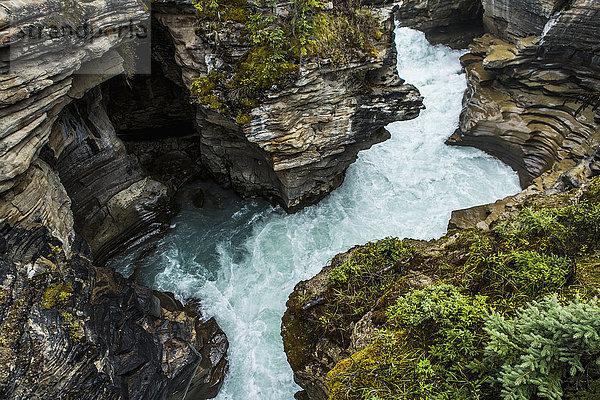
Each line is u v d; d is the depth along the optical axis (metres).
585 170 13.30
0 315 7.77
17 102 8.81
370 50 14.49
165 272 15.51
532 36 19.19
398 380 6.73
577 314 5.33
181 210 17.84
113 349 9.77
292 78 13.42
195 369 11.50
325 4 13.73
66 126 12.97
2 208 8.98
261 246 16.50
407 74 24.41
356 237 16.69
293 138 14.73
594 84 17.23
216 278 15.38
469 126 20.09
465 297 7.62
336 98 14.88
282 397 12.16
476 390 6.05
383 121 16.48
